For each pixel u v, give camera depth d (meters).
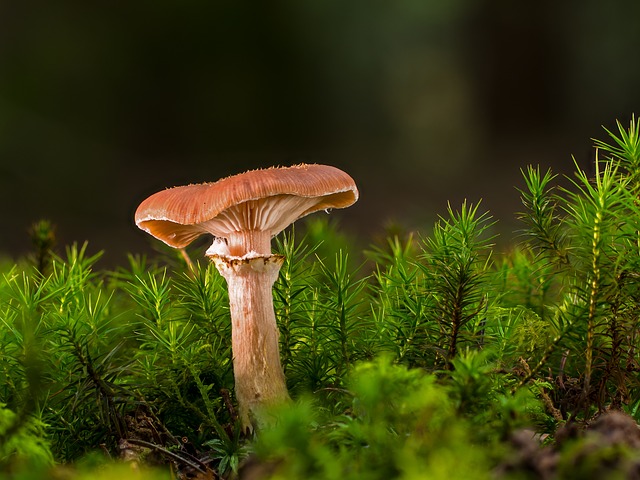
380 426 0.22
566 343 0.28
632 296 0.27
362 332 0.30
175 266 0.38
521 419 0.23
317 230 0.45
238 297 0.28
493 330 0.29
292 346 0.30
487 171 1.62
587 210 0.27
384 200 1.38
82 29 1.74
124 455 0.25
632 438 0.22
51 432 0.27
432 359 0.28
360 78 2.01
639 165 0.29
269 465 0.22
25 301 0.29
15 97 1.59
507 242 0.41
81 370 0.27
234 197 0.26
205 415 0.27
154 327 0.29
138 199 1.31
